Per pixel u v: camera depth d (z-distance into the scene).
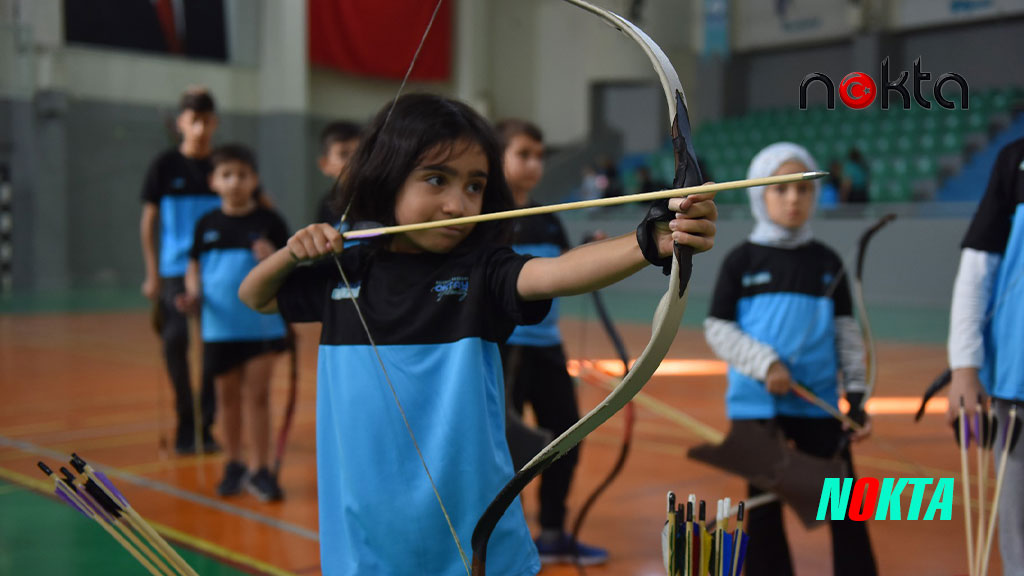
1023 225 2.02
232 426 3.82
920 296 12.42
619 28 1.31
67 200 15.37
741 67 17.94
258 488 3.68
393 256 1.61
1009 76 15.20
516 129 3.02
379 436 1.54
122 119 15.72
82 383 6.64
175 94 16.20
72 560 2.96
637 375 1.18
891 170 14.41
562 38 19.52
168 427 5.14
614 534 3.22
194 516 3.46
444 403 1.51
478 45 18.61
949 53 15.78
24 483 3.91
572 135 19.55
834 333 2.51
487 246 1.58
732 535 1.38
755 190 2.55
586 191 16.14
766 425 2.37
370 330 1.57
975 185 13.84
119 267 16.02
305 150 17.11
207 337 3.80
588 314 12.14
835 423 2.45
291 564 2.89
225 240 3.87
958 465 4.02
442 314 1.54
